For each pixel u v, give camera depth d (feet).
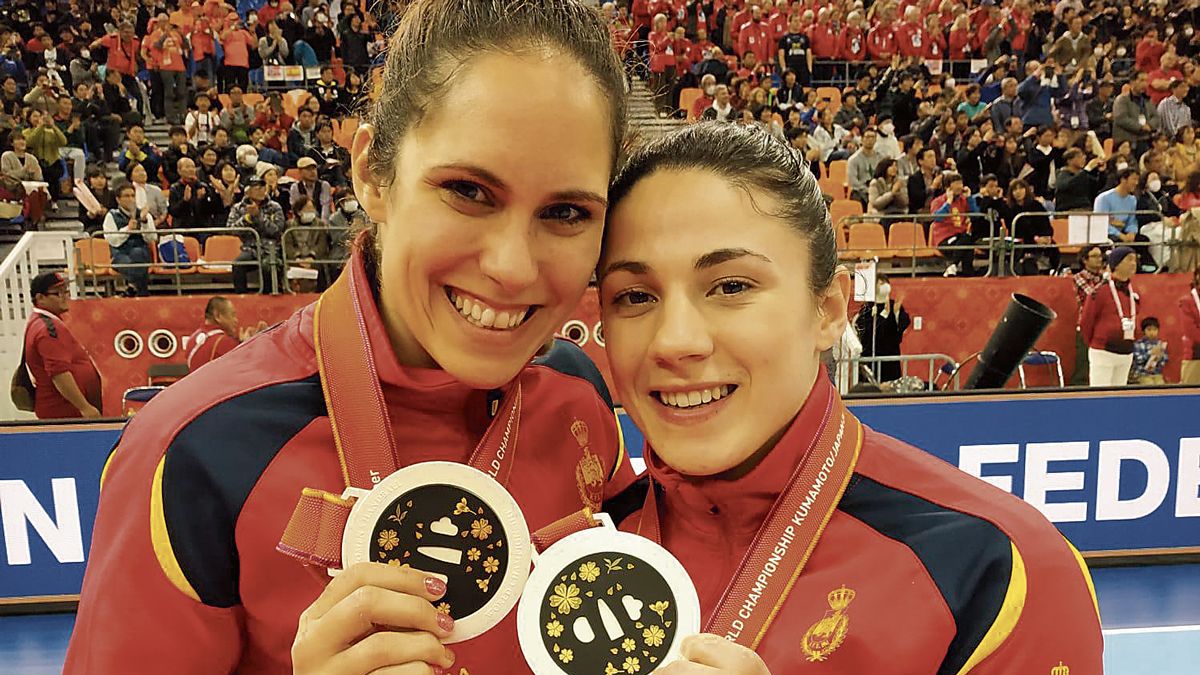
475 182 3.35
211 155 31.60
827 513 4.22
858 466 4.40
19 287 24.59
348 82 38.29
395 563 3.56
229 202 30.19
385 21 4.31
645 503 4.74
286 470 3.82
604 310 4.21
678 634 3.66
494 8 3.40
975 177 33.27
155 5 42.88
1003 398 13.30
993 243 26.78
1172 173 33.45
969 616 3.87
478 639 4.02
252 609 3.77
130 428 3.96
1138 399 13.47
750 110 35.99
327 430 3.96
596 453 4.89
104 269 24.41
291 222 26.20
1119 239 27.22
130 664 3.57
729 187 3.90
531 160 3.30
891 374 21.84
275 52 40.81
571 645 3.64
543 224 3.51
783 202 3.99
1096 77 41.98
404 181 3.55
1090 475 13.56
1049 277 23.39
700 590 4.35
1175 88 38.37
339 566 3.56
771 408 4.04
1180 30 44.16
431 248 3.48
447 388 4.06
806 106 39.04
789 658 3.91
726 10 43.27
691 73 40.32
